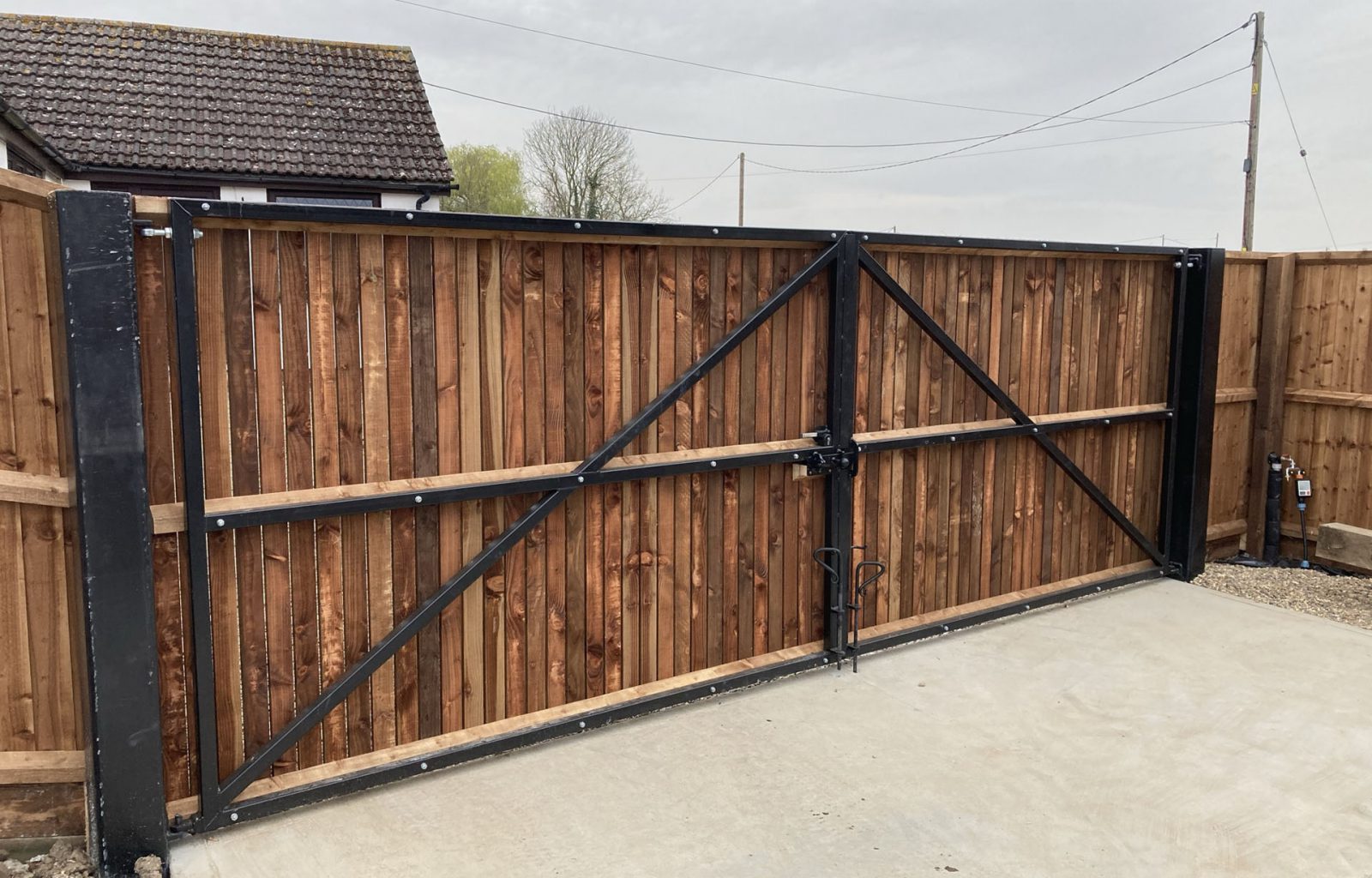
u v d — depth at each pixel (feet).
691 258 12.92
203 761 9.78
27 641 9.41
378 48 46.93
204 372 9.46
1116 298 18.60
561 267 11.78
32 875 9.35
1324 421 21.27
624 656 13.09
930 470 16.15
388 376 10.66
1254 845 10.10
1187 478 19.84
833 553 14.90
